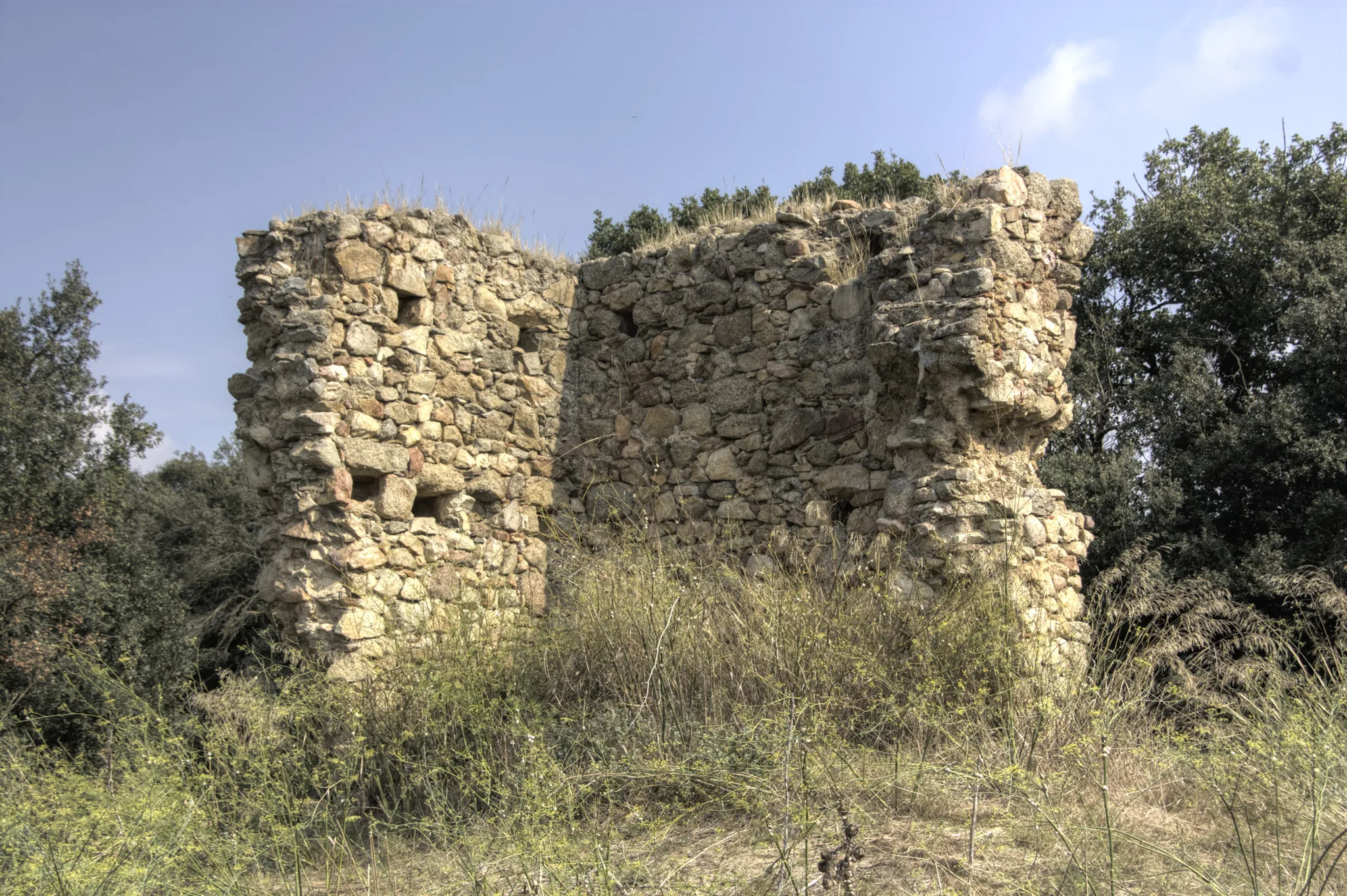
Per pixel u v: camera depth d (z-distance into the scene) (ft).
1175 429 35.22
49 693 23.80
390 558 21.98
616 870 10.91
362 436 21.84
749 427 24.62
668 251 26.73
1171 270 39.29
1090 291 40.04
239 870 12.87
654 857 11.96
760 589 18.80
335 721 17.94
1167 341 38.14
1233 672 17.02
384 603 21.61
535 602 25.22
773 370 24.34
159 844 12.60
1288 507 33.30
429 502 24.21
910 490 20.42
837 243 24.34
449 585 23.25
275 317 22.02
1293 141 40.09
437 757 15.97
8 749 17.92
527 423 26.43
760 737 14.30
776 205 26.86
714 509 25.02
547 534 26.45
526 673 18.17
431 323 23.82
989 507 19.71
